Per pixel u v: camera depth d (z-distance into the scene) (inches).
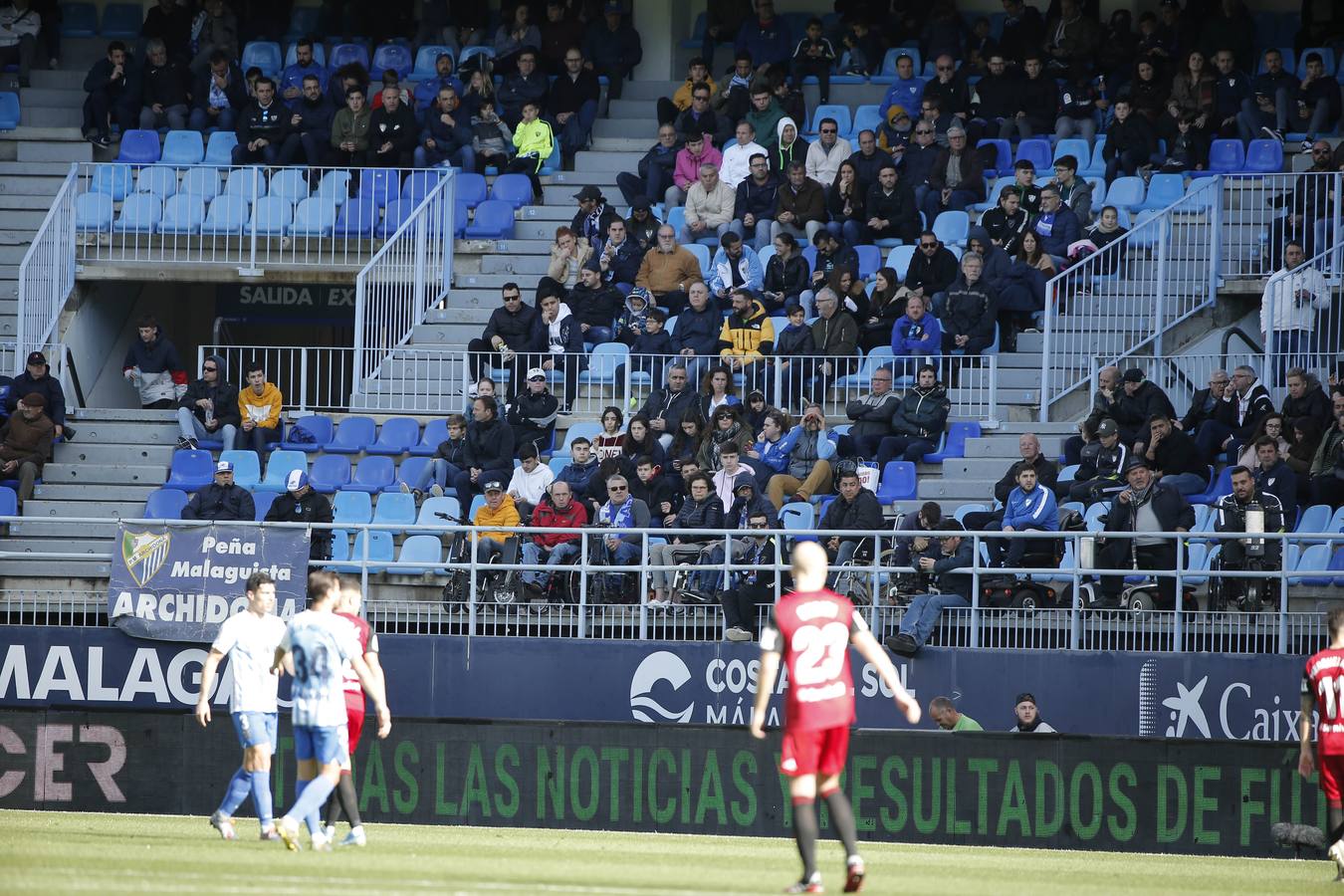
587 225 3051.2
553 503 2367.1
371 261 2952.8
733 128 3348.9
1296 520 2333.9
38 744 1950.1
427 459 2677.2
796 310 2785.4
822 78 3496.6
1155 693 2091.5
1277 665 2068.2
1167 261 2883.9
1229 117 3203.7
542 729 1914.4
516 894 1119.6
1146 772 1822.1
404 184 3221.0
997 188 3120.1
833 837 1860.2
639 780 1895.9
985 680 2130.9
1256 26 3558.1
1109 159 3157.0
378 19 3686.0
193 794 1931.6
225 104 3415.4
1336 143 3164.4
